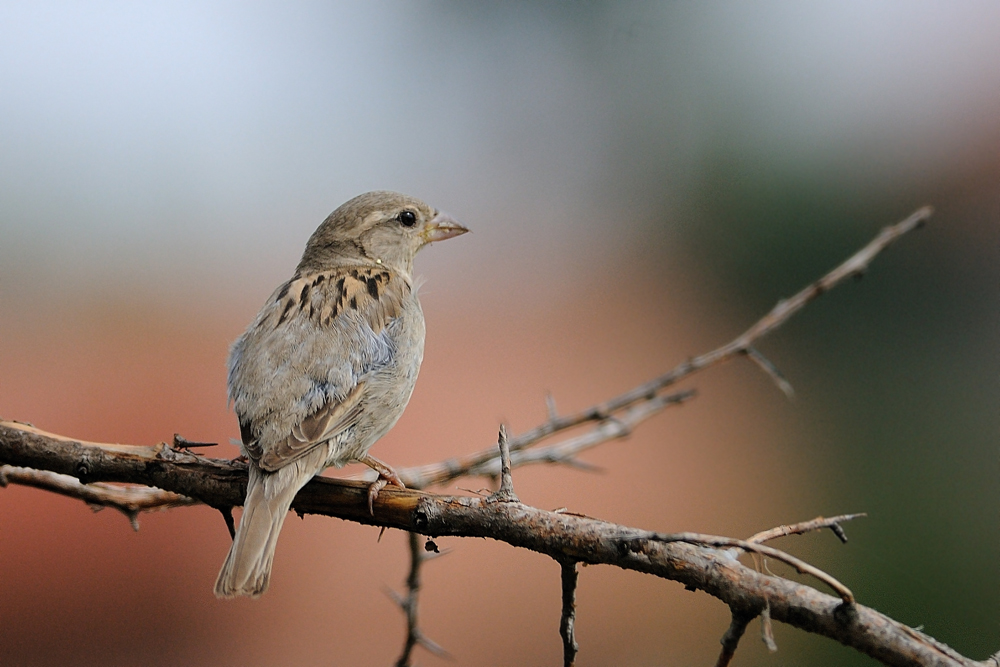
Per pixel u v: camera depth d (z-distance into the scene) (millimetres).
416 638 7395
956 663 4738
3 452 6758
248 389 7445
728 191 16609
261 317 8133
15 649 10695
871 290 15141
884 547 12180
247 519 6680
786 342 14898
